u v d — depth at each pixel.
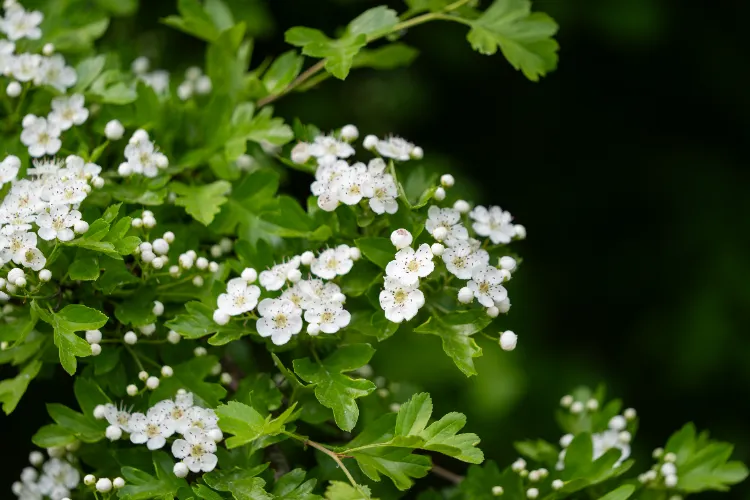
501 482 0.93
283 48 1.19
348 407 0.88
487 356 1.14
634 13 1.24
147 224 0.90
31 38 0.96
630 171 1.43
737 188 1.40
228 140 0.94
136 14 1.12
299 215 0.91
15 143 0.94
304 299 0.89
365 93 1.30
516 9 0.96
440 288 0.90
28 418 1.02
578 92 1.42
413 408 0.87
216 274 0.91
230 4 1.08
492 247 0.91
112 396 0.91
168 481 0.88
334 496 0.89
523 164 1.43
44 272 0.88
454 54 1.29
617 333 1.42
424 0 0.97
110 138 0.93
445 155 1.30
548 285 1.42
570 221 1.44
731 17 1.36
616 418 0.95
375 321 0.89
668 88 1.42
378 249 0.89
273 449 0.92
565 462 0.92
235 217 0.93
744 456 1.31
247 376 0.92
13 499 1.03
